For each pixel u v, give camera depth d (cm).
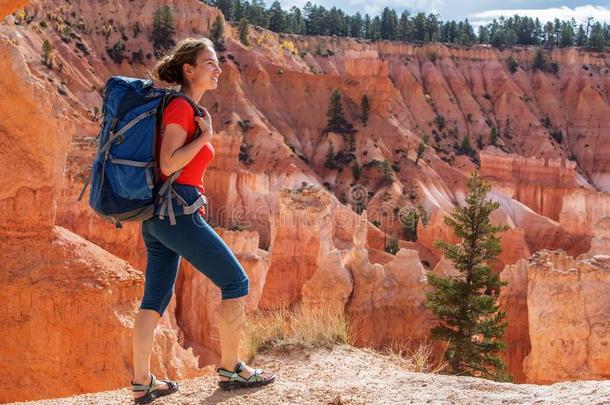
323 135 10656
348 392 612
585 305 2652
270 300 3744
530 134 14262
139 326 594
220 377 621
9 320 1466
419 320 3161
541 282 2717
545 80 15450
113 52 10788
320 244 3891
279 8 16838
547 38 19138
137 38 11319
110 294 1526
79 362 1479
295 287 3828
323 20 17888
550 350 2664
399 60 15175
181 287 3397
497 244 2892
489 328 2697
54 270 1521
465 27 19112
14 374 1448
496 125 14450
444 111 14175
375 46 15462
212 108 10281
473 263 2897
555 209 10250
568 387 571
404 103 13938
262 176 8506
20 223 1541
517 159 10575
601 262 2711
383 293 3192
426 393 594
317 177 9488
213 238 570
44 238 1560
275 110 10844
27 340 1462
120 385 1484
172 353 1644
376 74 11000
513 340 3166
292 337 885
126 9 11562
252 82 11012
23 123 1548
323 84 11144
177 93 550
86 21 11088
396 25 18138
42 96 1567
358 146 10388
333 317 931
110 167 533
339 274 3134
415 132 13338
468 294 2777
